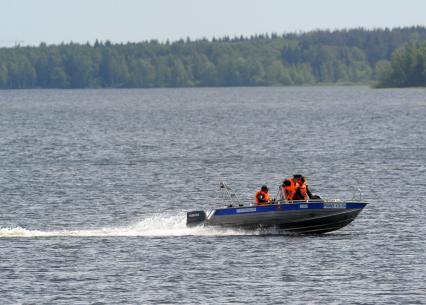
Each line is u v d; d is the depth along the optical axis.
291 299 111.69
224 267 126.25
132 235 147.12
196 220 148.88
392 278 120.25
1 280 119.31
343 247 138.12
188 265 127.25
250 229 147.25
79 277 120.81
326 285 117.31
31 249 136.38
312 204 146.25
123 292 114.31
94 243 140.88
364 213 168.12
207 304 109.81
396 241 142.50
